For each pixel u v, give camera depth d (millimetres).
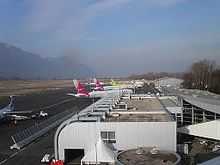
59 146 54812
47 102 171500
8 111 105312
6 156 60688
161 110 69938
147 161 40594
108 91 161875
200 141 69312
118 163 39938
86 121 56062
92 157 49688
